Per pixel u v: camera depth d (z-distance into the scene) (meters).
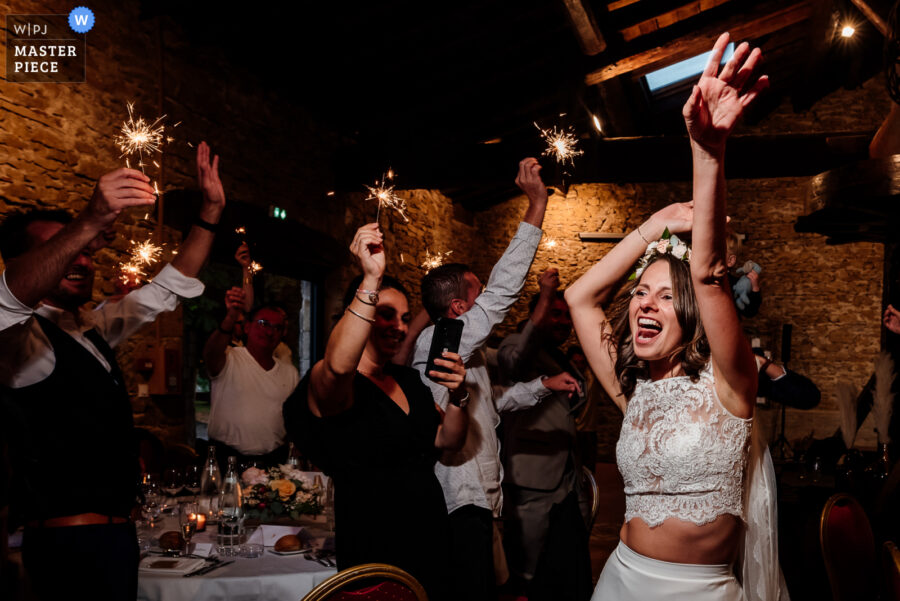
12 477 1.56
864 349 9.30
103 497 1.58
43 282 1.28
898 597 1.63
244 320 3.58
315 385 1.61
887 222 4.36
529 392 2.80
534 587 2.93
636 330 1.38
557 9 5.37
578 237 9.84
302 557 1.99
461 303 2.34
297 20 4.68
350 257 6.34
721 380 1.28
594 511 3.14
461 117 6.92
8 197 3.19
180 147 4.30
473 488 2.06
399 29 5.08
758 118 9.69
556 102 6.87
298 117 5.68
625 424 1.41
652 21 6.05
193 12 4.26
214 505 2.42
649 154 6.10
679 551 1.27
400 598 1.43
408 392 1.84
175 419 4.13
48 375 1.52
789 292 9.62
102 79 3.73
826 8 6.94
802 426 9.04
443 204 8.84
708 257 1.15
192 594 1.76
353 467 1.71
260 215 4.80
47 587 1.53
